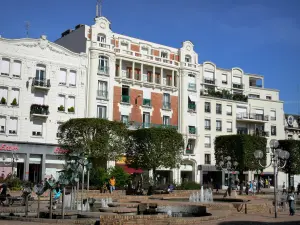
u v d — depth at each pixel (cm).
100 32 5594
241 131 6969
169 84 6259
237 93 7206
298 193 4869
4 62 4791
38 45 5022
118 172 4331
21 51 4894
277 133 7331
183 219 1798
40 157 4900
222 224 1809
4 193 2856
